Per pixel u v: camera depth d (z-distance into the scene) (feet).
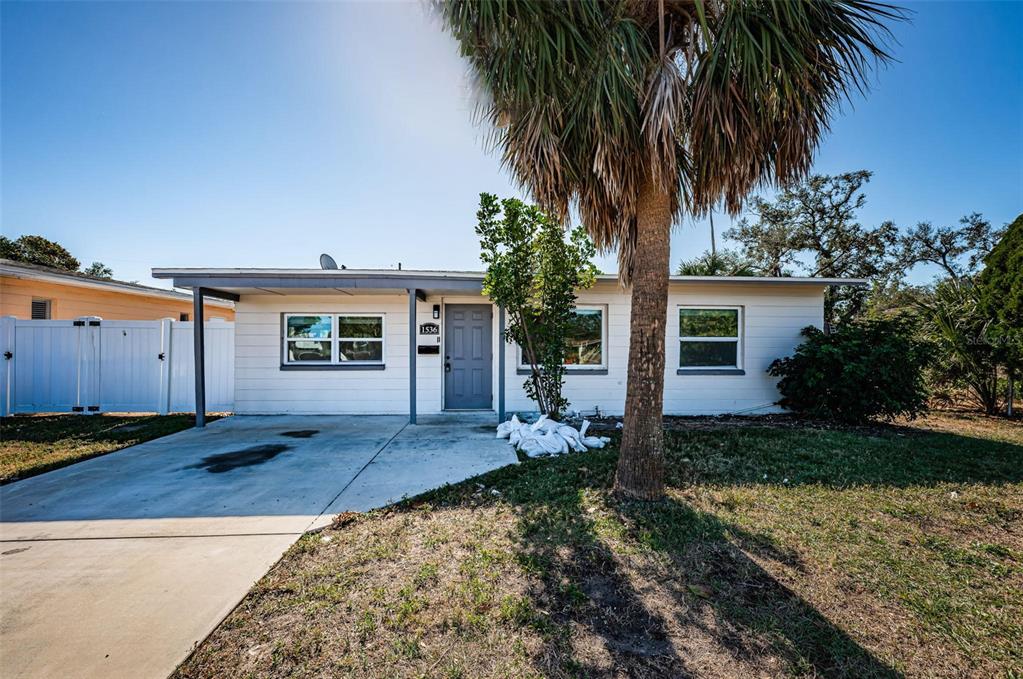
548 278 21.21
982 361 28.12
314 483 14.33
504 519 11.16
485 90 12.60
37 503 12.51
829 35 10.94
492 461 16.90
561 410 25.40
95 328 28.66
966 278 31.63
